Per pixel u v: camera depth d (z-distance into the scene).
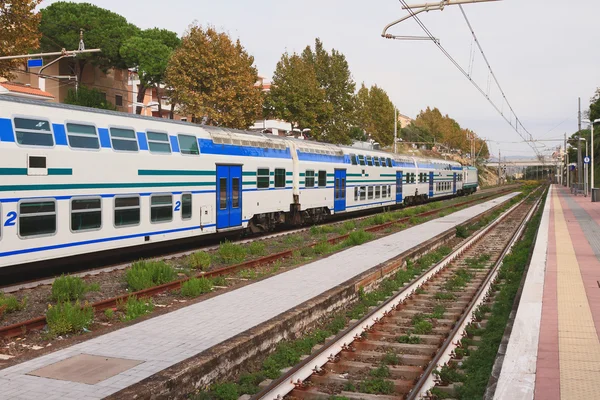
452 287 13.80
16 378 6.37
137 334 8.21
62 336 9.01
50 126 13.03
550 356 6.91
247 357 7.73
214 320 9.01
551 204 43.91
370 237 21.48
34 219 12.45
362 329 9.73
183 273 14.55
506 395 5.64
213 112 37.75
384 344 9.08
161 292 12.28
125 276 13.62
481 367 7.66
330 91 51.72
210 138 19.19
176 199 17.23
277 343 8.57
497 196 65.50
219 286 13.16
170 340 7.88
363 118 59.94
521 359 6.78
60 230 13.12
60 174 13.10
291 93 46.06
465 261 18.22
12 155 11.93
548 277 12.34
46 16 52.81
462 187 65.44
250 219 21.77
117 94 62.09
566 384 5.94
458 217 32.75
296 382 7.20
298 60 46.88
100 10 55.66
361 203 33.25
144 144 15.95
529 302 9.86
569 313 9.05
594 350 7.12
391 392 7.05
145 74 54.62
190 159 17.89
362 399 6.80
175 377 6.29
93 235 14.08
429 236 22.08
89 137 14.10
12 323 9.61
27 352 8.03
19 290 12.02
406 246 18.80
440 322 10.41
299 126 47.88
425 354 8.70
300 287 11.72
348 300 11.77
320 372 7.68
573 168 83.88
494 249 21.45
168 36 58.41
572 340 7.57
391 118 74.25
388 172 38.09
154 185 16.25
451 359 8.23
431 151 108.69
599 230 23.11
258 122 75.38
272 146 23.44
